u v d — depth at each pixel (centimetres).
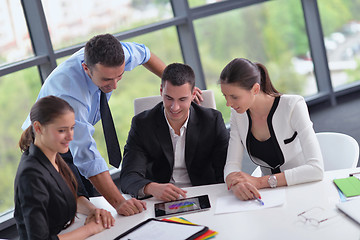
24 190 190
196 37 490
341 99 544
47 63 405
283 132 235
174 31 478
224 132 262
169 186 224
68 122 192
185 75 232
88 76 249
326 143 262
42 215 191
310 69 542
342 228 176
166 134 255
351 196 196
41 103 192
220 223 193
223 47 503
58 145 193
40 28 396
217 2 486
